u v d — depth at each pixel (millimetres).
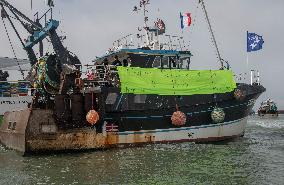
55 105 15297
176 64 19672
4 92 21656
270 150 16047
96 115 15477
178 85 17969
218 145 17703
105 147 16156
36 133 15000
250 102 20203
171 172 11523
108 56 20312
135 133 16781
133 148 16453
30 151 14930
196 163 12906
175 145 17297
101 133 16031
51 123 15250
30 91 21453
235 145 17844
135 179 10617
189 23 23281
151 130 17094
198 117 18188
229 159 13719
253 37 21953
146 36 21469
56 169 12133
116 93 16734
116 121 16469
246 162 13094
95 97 15984
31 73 17922
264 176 10922
